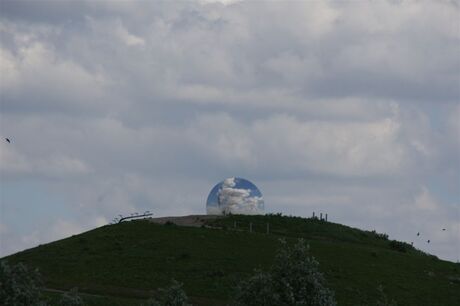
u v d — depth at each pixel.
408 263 156.75
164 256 148.38
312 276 91.50
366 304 129.75
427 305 134.12
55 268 143.12
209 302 127.56
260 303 90.56
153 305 98.25
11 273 85.19
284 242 95.31
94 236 160.75
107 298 123.44
